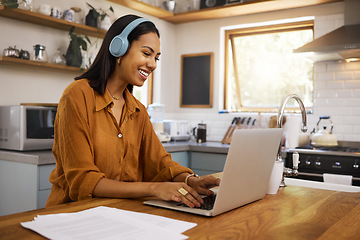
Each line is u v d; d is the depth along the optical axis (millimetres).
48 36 3387
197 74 4809
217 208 1062
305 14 4102
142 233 855
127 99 1555
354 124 3893
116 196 1239
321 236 919
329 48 3473
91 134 1412
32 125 2744
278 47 4492
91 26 3506
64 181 1404
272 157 1319
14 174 2682
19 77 3199
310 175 3439
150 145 1645
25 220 950
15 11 2865
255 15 4402
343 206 1274
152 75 4734
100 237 817
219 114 4637
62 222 918
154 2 4277
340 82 3971
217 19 4668
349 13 3762
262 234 915
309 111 4180
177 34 4965
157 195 1180
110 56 1445
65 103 1346
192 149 3832
